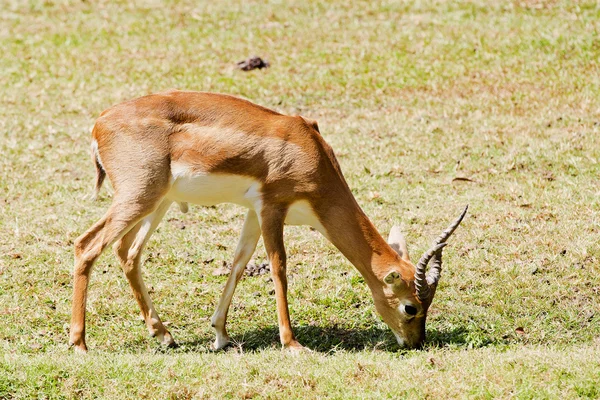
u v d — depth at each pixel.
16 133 22.05
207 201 13.33
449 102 23.58
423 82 24.84
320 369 11.83
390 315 13.09
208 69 26.20
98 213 18.05
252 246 13.58
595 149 20.23
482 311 14.27
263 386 11.38
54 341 13.46
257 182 12.91
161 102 12.98
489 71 25.23
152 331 13.56
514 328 13.77
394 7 30.81
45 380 11.58
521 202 18.06
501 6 30.00
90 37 29.41
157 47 28.28
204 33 29.34
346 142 21.33
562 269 15.33
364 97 24.12
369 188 19.00
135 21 30.81
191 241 16.94
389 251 13.15
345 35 28.55
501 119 22.33
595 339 13.38
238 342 13.60
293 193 12.88
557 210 17.59
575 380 11.02
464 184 19.09
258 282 15.47
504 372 11.33
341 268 15.91
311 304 14.72
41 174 19.83
